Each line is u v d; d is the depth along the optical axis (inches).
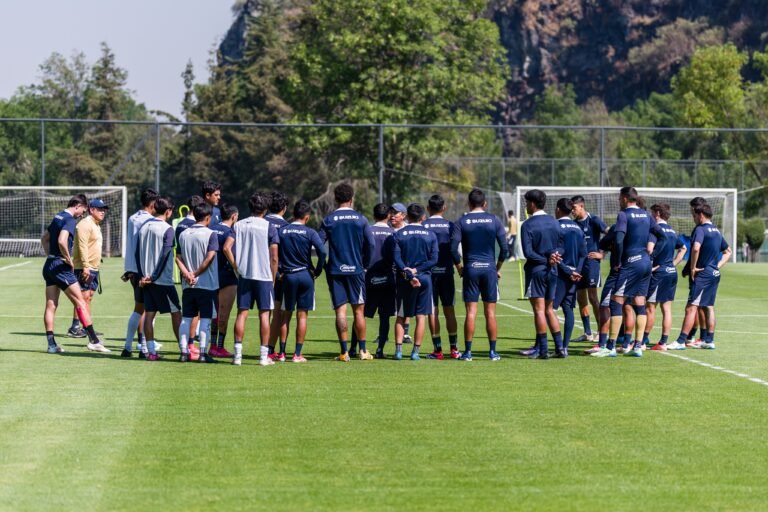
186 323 1069.1
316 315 1632.6
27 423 747.4
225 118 5920.3
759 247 3978.8
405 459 651.5
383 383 940.6
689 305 1218.0
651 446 691.4
